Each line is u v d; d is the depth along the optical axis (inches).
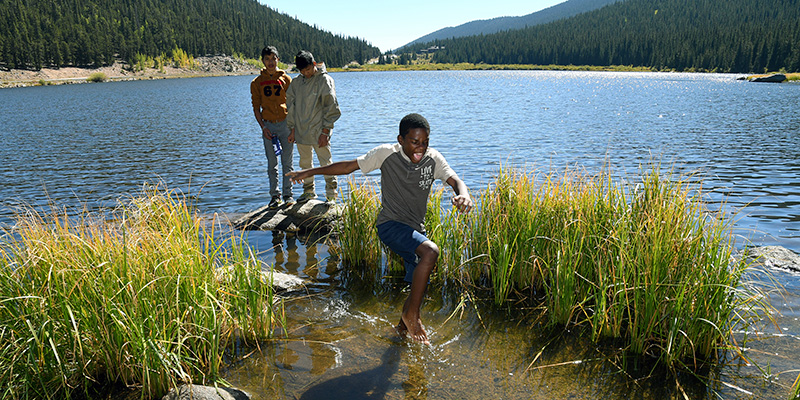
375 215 196.1
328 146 255.8
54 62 5167.3
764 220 266.2
